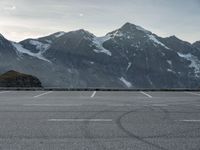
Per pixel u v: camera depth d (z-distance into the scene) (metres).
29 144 7.63
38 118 11.64
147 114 12.86
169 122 10.88
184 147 7.43
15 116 12.16
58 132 9.06
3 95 24.02
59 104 16.81
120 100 19.66
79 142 7.87
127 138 8.34
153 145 7.61
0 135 8.63
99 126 10.05
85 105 16.31
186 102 18.41
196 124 10.51
